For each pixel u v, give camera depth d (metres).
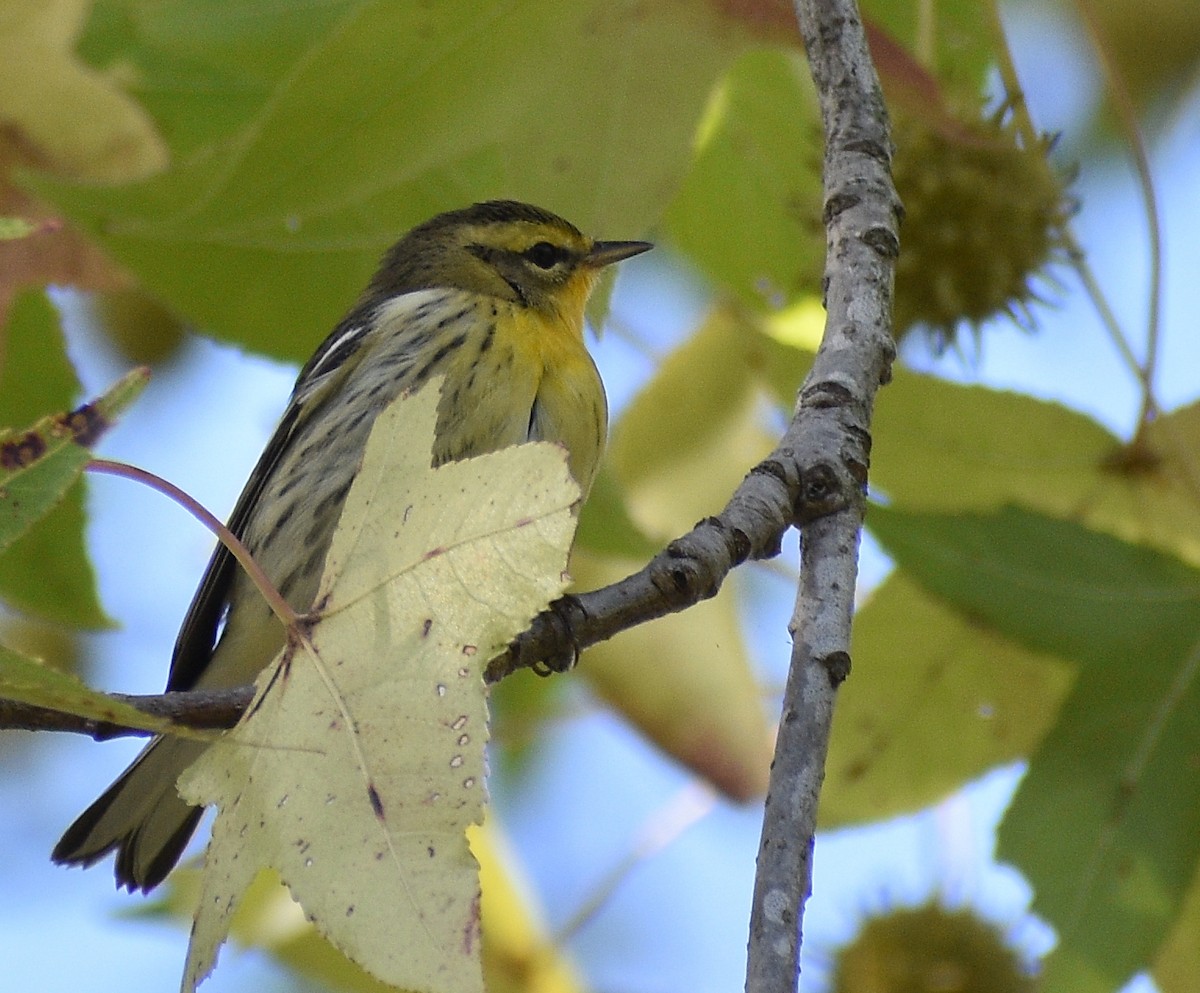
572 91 10.21
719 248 12.92
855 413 7.75
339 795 5.92
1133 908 9.91
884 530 9.92
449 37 9.70
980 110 11.33
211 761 6.18
